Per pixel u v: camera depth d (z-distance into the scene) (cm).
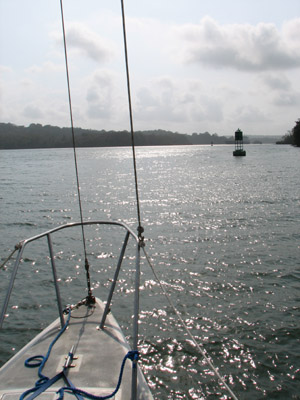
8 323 986
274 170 6688
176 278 1286
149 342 873
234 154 12744
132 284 1251
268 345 852
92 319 549
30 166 9688
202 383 730
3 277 1345
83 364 443
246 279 1259
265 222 2189
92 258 1555
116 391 380
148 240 1836
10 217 2548
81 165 9819
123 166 9262
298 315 991
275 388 712
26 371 434
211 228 2070
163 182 5112
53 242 1830
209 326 944
